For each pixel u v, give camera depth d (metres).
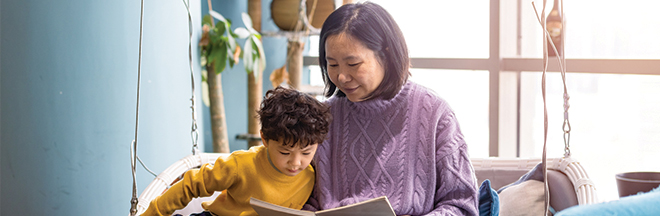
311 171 1.25
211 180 1.20
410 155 1.18
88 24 1.78
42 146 1.73
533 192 1.45
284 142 1.08
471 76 2.55
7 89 1.65
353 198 1.17
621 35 2.01
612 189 2.11
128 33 1.88
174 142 2.15
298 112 1.08
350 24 1.06
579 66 2.08
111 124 1.87
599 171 2.14
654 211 0.70
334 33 1.07
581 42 2.12
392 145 1.19
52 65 1.72
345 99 1.26
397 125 1.20
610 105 2.08
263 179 1.19
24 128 1.69
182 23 2.18
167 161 2.11
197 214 1.31
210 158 1.55
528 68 2.25
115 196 1.91
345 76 1.09
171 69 2.10
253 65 2.52
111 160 1.88
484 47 2.47
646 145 1.99
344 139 1.23
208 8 2.79
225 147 2.63
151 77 1.99
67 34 1.73
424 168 1.18
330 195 1.22
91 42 1.79
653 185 1.42
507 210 1.44
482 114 2.54
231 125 3.02
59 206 1.78
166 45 2.06
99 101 1.83
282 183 1.20
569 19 2.14
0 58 1.63
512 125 2.39
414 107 1.20
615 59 1.97
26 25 1.66
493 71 2.35
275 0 2.64
